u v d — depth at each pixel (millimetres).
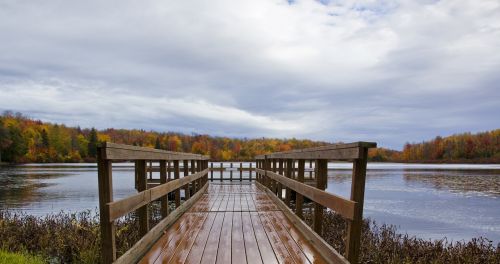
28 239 6938
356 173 2715
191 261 3398
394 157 102750
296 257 3555
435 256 7031
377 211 14742
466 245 8383
